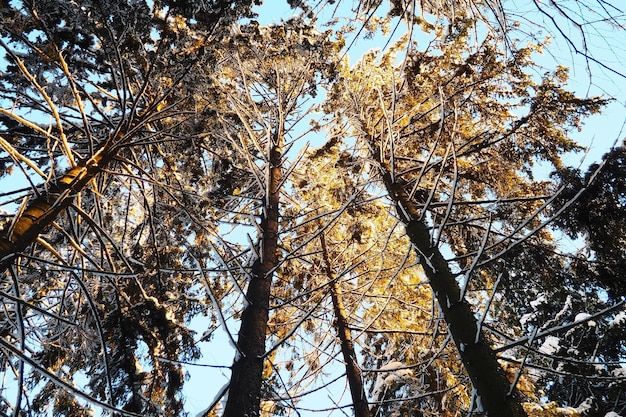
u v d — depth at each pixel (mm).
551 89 7059
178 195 6430
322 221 9250
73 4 4367
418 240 5824
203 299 7688
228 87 7656
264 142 8484
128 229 7957
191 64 5234
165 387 5785
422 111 8250
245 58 7242
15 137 5672
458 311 4777
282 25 6680
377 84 8648
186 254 7316
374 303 8773
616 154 6562
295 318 8766
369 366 9562
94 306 4410
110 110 6336
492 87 7598
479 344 4387
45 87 4840
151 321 5645
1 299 5094
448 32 6297
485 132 7383
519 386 7430
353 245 9430
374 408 7566
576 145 7203
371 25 6652
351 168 8703
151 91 5883
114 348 5926
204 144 7000
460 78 7695
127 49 5004
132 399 5262
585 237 7051
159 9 5141
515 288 8297
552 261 7402
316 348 8312
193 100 6070
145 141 5219
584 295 8094
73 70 5309
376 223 9273
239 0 4812
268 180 6590
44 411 5750
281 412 7066
